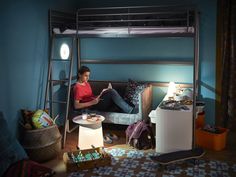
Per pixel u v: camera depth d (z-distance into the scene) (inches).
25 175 126.3
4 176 124.1
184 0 190.5
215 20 185.8
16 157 131.6
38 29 168.4
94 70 217.5
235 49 181.9
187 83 198.2
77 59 216.4
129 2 201.3
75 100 175.5
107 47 211.9
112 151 162.1
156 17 195.2
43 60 174.9
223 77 188.2
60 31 176.1
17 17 151.3
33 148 144.7
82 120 161.2
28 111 157.2
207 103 195.8
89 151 150.6
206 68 192.7
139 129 165.2
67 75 203.6
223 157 153.2
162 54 201.2
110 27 167.0
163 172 137.9
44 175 131.7
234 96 187.8
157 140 158.4
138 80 208.8
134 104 192.2
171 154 144.9
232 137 181.6
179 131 153.3
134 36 158.6
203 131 164.9
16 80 153.6
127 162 148.8
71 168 138.9
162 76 203.0
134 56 207.2
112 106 186.1
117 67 212.1
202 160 149.7
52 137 151.5
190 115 150.8
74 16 205.3
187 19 148.9
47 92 176.1
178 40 196.1
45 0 172.9
